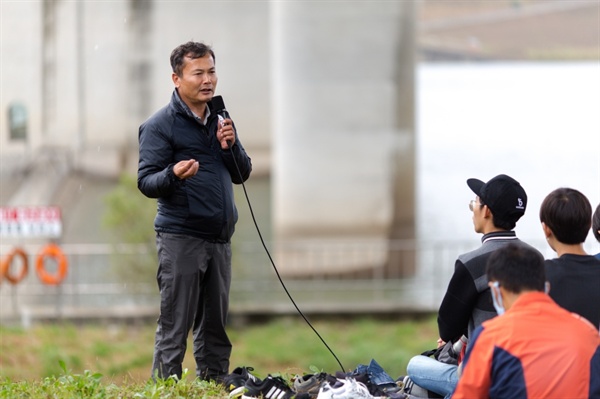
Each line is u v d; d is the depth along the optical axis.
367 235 52.53
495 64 180.12
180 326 17.70
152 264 45.78
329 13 51.75
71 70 54.28
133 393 17.17
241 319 46.69
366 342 41.88
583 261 14.81
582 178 80.19
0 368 35.53
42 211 49.06
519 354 12.69
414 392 17.12
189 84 17.23
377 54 51.94
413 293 51.12
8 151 54.16
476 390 12.88
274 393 16.88
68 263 47.88
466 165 90.06
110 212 46.06
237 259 49.12
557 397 12.59
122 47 54.41
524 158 91.62
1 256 49.31
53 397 17.12
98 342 41.50
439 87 153.50
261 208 56.91
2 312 47.06
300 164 52.53
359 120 52.25
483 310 15.39
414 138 53.03
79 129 54.53
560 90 140.25
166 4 54.47
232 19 55.38
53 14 53.91
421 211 73.75
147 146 17.38
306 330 45.28
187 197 17.41
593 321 14.60
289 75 52.41
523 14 159.25
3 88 53.91
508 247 13.34
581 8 156.88
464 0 159.12
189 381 17.86
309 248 51.28
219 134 17.41
